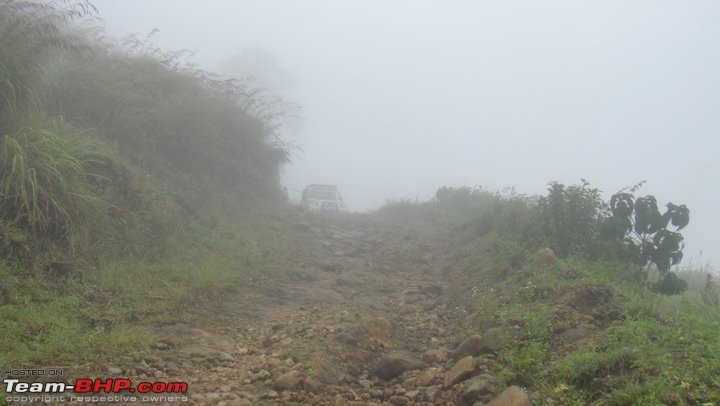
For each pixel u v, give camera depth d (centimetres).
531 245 888
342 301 836
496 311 663
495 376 503
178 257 859
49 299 619
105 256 757
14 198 682
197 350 594
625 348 482
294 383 520
